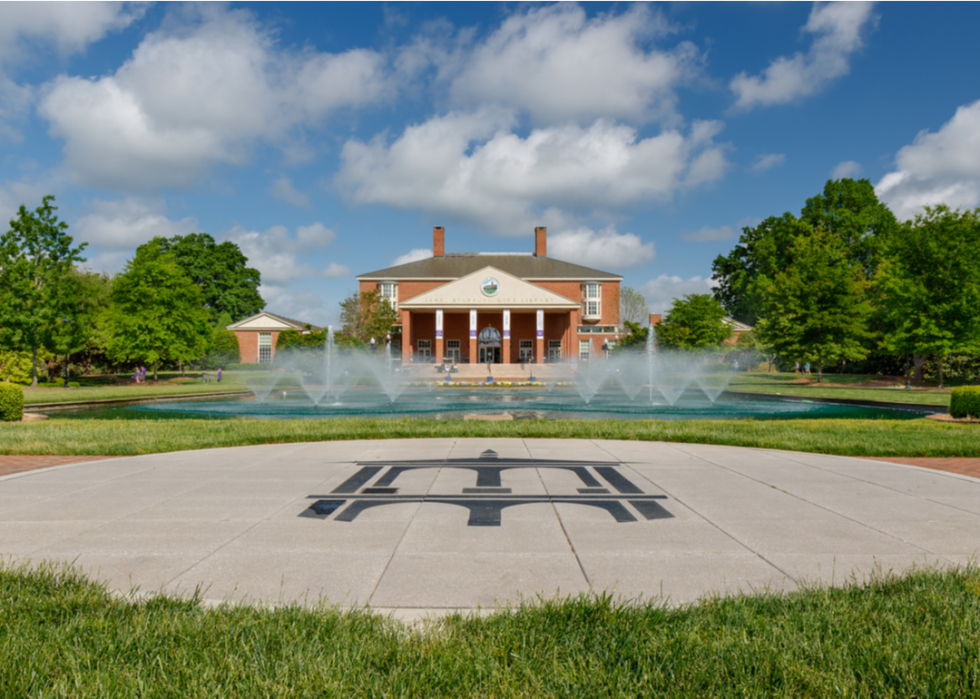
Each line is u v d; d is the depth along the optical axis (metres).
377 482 6.80
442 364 49.62
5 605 3.11
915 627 2.89
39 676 2.45
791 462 8.23
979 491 6.34
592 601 3.29
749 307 62.12
